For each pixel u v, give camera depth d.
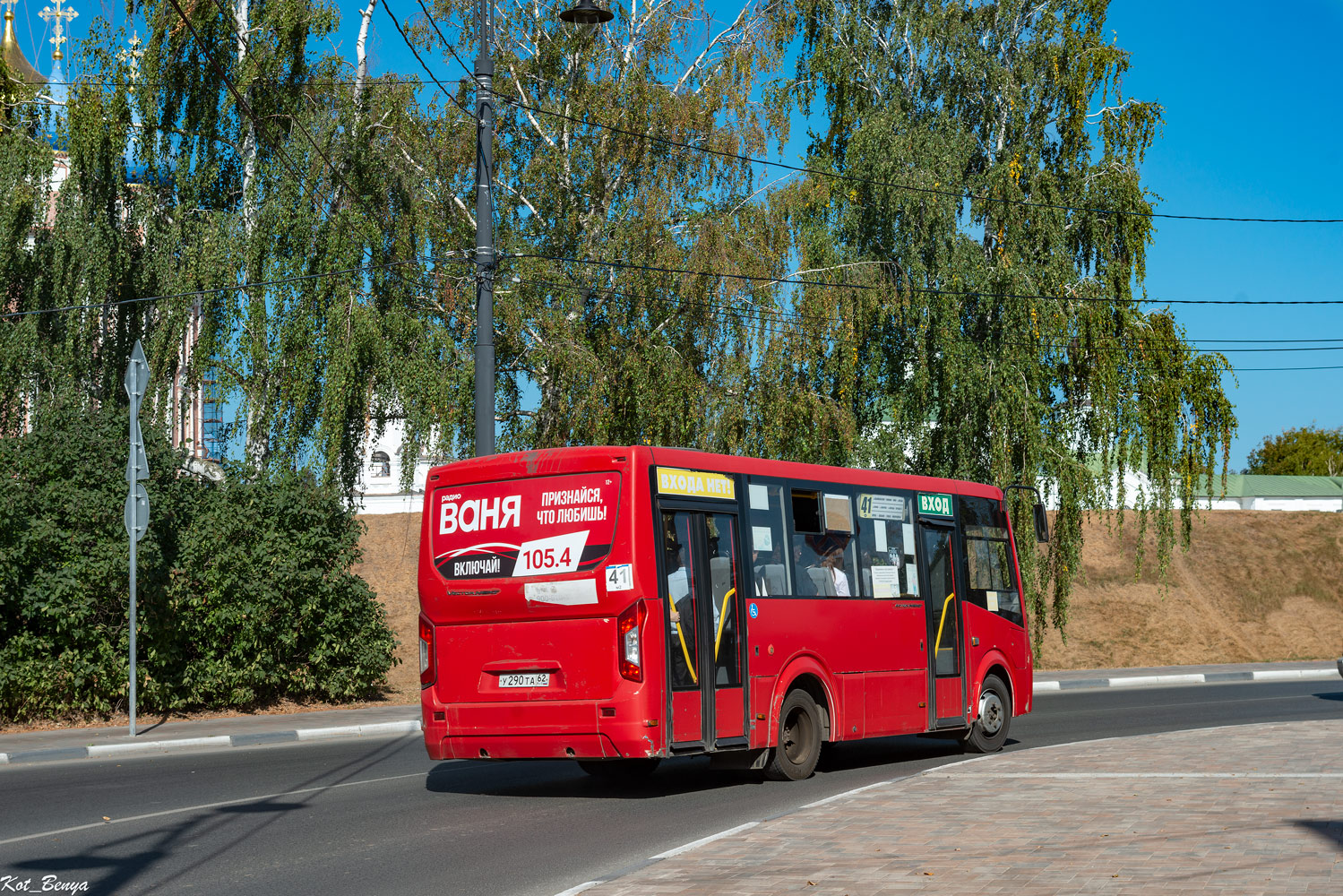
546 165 28.48
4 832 9.81
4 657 18.27
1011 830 8.59
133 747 16.50
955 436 31.02
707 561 12.18
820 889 6.85
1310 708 21.98
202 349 24.91
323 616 22.05
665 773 14.27
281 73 26.06
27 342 24.52
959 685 15.54
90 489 19.73
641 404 26.56
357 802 11.66
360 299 25.39
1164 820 8.84
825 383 29.14
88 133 24.86
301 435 25.30
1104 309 30.12
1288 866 7.05
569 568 11.70
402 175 26.62
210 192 26.50
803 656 13.21
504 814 10.90
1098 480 30.73
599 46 29.38
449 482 12.55
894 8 32.78
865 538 14.46
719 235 26.48
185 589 20.14
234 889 7.70
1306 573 55.62
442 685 12.34
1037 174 30.62
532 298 26.47
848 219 30.41
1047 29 31.72
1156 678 30.36
